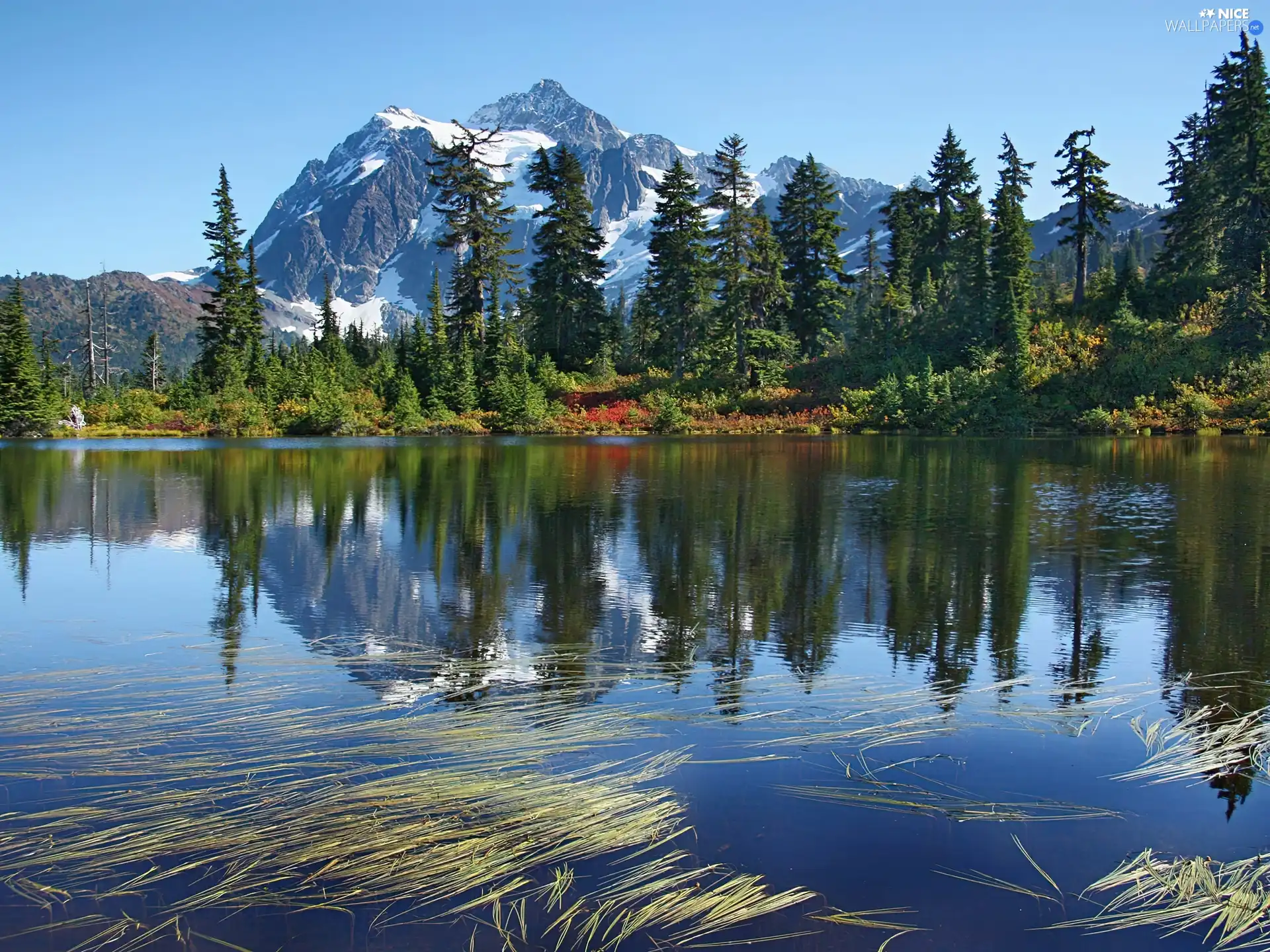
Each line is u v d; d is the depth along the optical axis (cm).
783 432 4656
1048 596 962
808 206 6016
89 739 533
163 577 1070
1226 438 3753
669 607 918
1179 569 1104
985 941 343
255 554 1219
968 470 2422
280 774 482
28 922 353
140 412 5256
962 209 6088
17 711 586
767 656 741
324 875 386
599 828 424
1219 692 649
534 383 5384
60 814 436
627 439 4306
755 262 5534
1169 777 495
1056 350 4850
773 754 519
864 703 616
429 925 351
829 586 1016
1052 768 506
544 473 2402
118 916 357
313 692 632
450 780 471
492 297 6041
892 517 1538
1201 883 385
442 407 5209
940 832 429
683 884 380
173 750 515
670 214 5600
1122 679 680
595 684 656
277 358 6228
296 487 2041
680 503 1736
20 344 5094
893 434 4478
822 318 6009
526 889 376
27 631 823
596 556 1197
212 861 396
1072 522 1479
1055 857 408
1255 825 441
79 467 2647
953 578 1055
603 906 363
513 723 564
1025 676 687
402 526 1453
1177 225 5453
